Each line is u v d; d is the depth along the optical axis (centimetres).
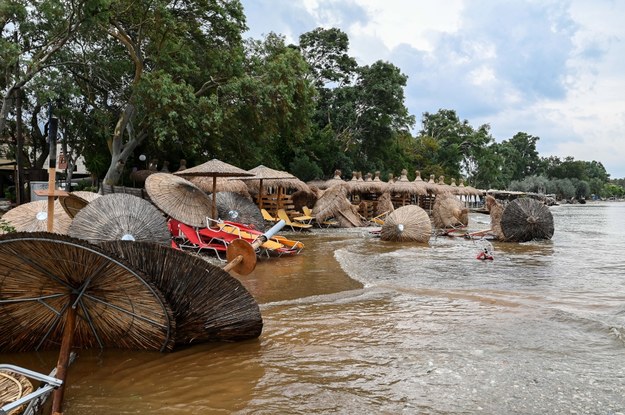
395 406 404
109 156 2478
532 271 1132
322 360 512
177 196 1262
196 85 2311
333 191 2286
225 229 1209
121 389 435
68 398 416
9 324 477
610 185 13562
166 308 466
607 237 2080
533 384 450
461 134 7038
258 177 1845
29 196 1869
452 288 917
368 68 4225
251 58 2303
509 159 10081
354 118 4169
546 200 6938
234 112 2119
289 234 1959
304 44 4191
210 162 1355
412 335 605
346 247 1561
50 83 1731
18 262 408
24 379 393
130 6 1847
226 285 531
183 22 2089
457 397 422
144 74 1848
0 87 2075
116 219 898
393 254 1413
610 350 548
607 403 411
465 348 554
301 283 949
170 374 468
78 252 394
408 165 5278
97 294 449
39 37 1964
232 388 439
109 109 2289
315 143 3512
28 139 2791
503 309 745
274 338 587
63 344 411
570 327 641
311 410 397
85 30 1755
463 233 2206
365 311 730
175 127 1864
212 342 560
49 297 443
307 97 2491
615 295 859
